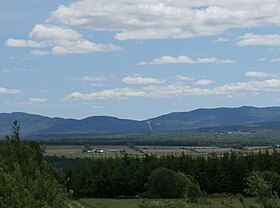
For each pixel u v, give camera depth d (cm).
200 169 15875
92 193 16688
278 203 6756
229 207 8838
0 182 4325
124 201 13762
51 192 5059
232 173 15512
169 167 16500
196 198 9956
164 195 15050
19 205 4212
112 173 16600
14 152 6203
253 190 6881
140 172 16450
